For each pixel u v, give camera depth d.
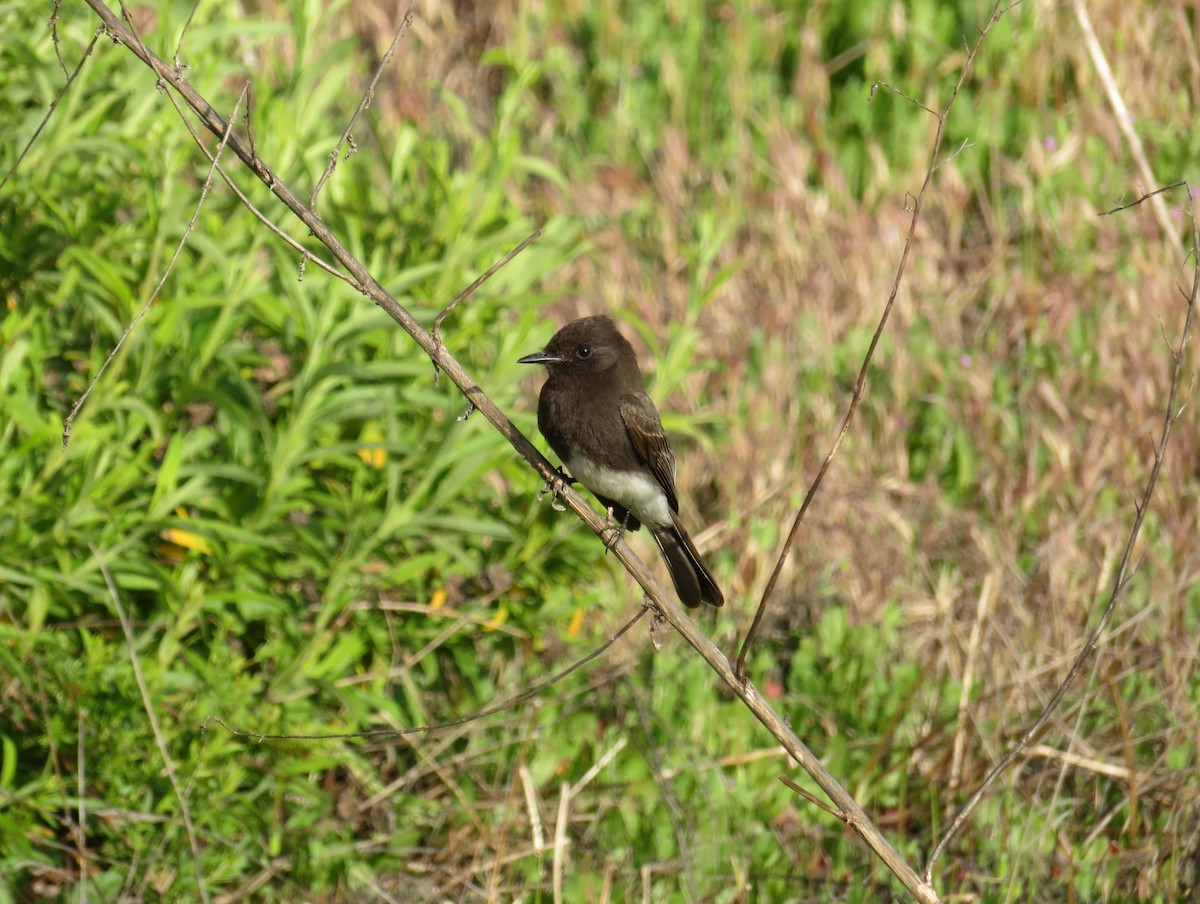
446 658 10.84
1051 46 17.19
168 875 8.88
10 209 9.71
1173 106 16.48
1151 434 13.03
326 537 9.59
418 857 9.96
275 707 9.16
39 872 9.01
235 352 9.72
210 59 10.36
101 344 9.72
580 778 10.54
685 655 11.75
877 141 17.25
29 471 8.82
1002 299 14.78
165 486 8.86
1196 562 11.84
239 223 10.00
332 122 13.59
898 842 10.02
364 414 9.30
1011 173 15.90
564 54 18.09
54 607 9.09
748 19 18.25
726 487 13.02
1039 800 10.48
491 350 10.92
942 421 13.90
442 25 18.23
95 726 8.75
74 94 9.40
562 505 8.23
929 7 18.02
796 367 14.02
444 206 10.55
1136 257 14.23
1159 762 10.38
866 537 12.60
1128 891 9.81
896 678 11.58
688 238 15.80
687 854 9.96
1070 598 11.67
